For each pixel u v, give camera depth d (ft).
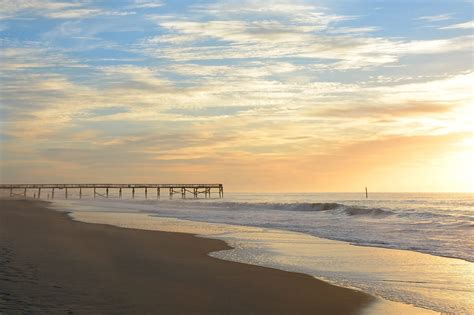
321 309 34.22
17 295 32.63
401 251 67.05
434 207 233.55
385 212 145.38
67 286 36.55
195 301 34.91
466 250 67.51
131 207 233.14
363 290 41.01
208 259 57.62
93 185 429.79
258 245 73.26
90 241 71.00
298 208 194.18
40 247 59.06
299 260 58.49
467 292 40.68
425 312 34.19
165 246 69.26
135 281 41.14
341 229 101.35
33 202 268.21
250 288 40.60
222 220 134.51
